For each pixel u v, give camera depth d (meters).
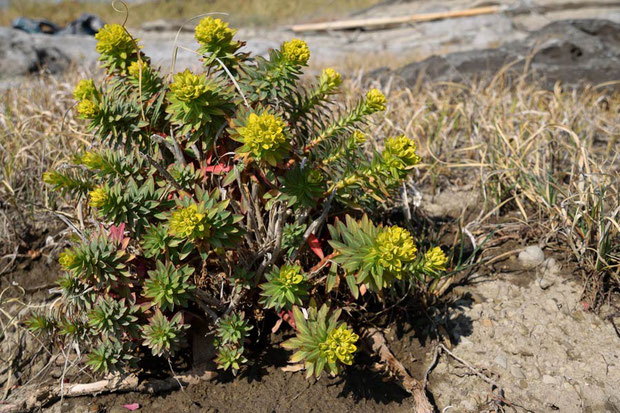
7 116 1.42
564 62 1.93
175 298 0.80
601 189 1.04
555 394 0.89
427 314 0.99
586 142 1.39
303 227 0.86
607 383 0.89
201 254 0.78
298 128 0.90
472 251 1.12
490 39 3.34
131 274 0.82
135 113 0.84
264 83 0.84
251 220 0.87
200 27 0.83
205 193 0.79
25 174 1.23
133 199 0.80
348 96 1.59
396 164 0.79
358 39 3.78
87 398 0.90
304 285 0.82
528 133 1.40
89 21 4.00
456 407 0.88
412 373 0.93
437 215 1.21
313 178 0.79
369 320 0.97
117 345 0.84
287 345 0.79
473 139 1.37
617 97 1.79
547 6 3.68
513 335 0.96
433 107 1.63
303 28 4.09
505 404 0.88
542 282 1.04
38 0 5.94
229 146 0.88
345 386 0.90
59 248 1.12
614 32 2.05
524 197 1.21
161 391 0.90
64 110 1.49
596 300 1.00
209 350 0.92
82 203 1.03
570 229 1.06
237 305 0.90
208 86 0.80
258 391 0.89
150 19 5.69
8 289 1.08
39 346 0.99
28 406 0.90
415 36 3.63
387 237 0.76
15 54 2.31
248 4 5.79
